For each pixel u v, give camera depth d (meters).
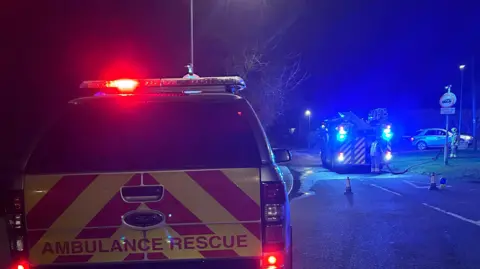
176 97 4.04
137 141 3.95
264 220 3.44
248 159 3.79
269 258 3.43
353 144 20.22
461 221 9.39
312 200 12.75
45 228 3.41
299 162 27.11
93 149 3.90
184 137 3.96
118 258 3.42
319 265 6.63
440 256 6.97
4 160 15.17
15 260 3.44
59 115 4.04
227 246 3.43
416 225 9.11
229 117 4.07
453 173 17.92
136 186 3.42
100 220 3.41
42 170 3.64
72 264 3.42
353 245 7.71
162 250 3.42
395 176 18.67
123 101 4.05
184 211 3.42
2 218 9.26
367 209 11.08
